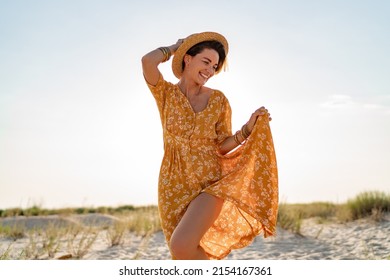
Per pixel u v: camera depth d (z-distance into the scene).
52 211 13.86
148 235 9.63
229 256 7.71
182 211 3.96
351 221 11.39
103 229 11.27
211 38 4.20
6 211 13.46
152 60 4.06
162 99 4.15
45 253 7.77
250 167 4.12
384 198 12.08
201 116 4.05
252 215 3.95
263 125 4.12
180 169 4.02
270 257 7.52
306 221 12.02
